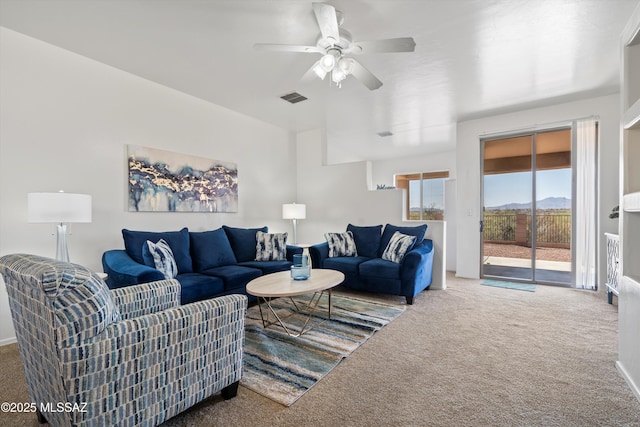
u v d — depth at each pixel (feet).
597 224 12.91
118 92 10.37
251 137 15.69
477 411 5.19
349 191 17.01
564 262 13.96
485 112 14.75
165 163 11.66
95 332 3.81
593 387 5.87
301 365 6.73
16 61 8.21
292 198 18.56
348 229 15.28
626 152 6.55
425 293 12.79
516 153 14.98
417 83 11.46
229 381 5.39
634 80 6.44
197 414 5.14
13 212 8.15
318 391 5.80
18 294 4.28
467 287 13.84
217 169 13.74
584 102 13.08
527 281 14.69
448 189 18.97
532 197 14.58
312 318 9.73
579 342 7.88
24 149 8.35
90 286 3.81
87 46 8.90
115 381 4.00
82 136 9.49
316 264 13.66
